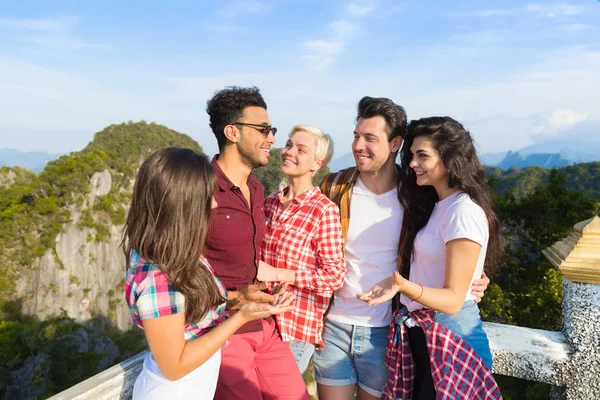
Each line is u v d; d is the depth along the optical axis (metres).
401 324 2.13
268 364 2.19
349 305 2.46
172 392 1.41
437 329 1.91
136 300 1.33
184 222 1.32
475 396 1.85
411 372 2.13
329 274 2.31
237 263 2.04
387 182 2.47
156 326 1.30
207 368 1.50
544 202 10.33
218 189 1.99
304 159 2.40
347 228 2.49
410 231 2.32
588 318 2.08
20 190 63.34
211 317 1.56
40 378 38.94
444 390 1.82
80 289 61.28
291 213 2.46
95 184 67.38
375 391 2.45
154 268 1.34
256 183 2.25
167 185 1.30
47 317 54.34
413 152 2.13
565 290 2.22
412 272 2.25
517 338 2.29
